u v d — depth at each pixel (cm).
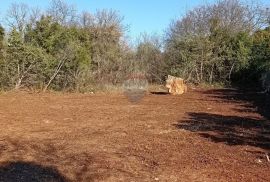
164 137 1149
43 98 2205
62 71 2634
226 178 771
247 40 3144
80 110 1734
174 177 780
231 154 948
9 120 1473
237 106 1853
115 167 849
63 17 4019
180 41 3191
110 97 2288
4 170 832
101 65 2972
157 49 3312
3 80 2516
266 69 2620
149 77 3241
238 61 3080
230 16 3750
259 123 1377
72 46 2639
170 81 2519
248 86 3006
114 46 3098
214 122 1403
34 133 1225
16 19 3041
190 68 3127
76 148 1021
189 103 1986
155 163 876
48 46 2711
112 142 1087
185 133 1204
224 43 3153
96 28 3241
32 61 2547
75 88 2625
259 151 977
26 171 824
